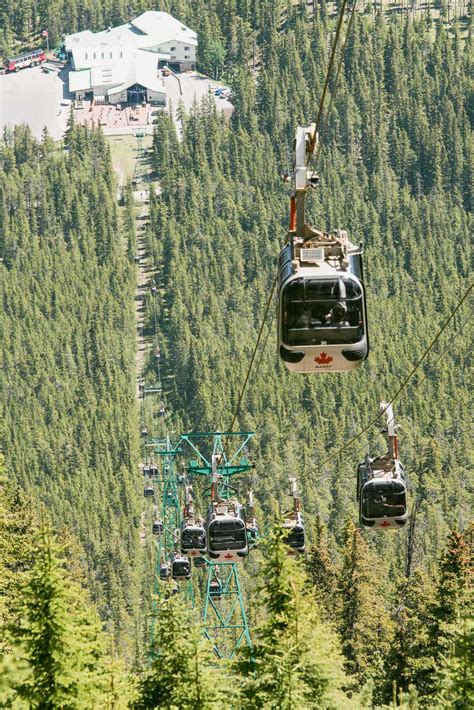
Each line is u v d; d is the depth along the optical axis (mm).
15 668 78438
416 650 168000
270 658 89625
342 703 90562
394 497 106812
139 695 91875
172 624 93625
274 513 95438
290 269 68312
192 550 160000
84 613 94438
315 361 68750
